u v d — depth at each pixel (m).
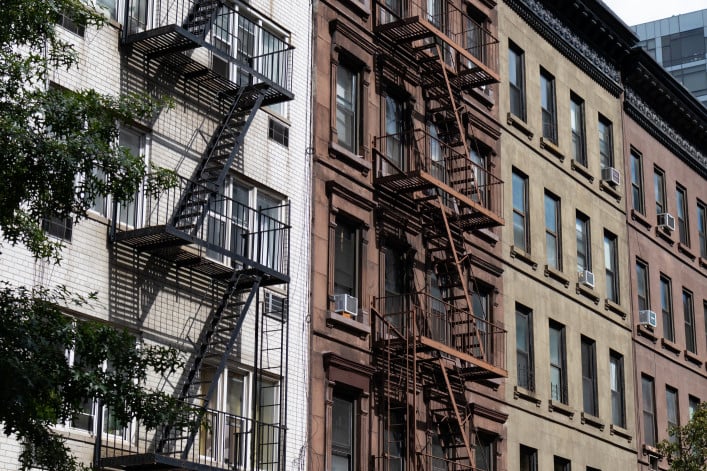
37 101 16.48
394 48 34.53
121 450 23.72
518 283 38.88
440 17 37.47
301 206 30.05
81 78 24.59
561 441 39.53
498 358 36.72
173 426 18.70
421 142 35.28
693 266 51.84
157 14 26.95
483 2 40.00
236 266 27.30
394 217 33.25
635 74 48.56
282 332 27.81
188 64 26.95
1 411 15.64
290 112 30.31
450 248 34.56
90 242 24.22
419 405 32.91
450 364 33.78
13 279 22.44
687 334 50.62
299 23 31.20
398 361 32.03
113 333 17.08
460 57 38.00
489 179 38.19
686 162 53.09
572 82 44.84
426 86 35.78
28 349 16.03
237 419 26.91
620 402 44.22
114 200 17.48
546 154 42.06
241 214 28.27
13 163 15.92
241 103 28.42
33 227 16.56
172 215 24.94
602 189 45.44
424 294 32.12
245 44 29.33
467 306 33.44
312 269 29.94
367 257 32.03
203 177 27.17
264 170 29.05
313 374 29.28
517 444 37.06
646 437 45.47
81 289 23.80
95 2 25.33
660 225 49.25
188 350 26.05
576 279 42.47
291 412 28.45
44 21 16.61
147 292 25.34
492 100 39.16
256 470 26.97
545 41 43.59
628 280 46.00
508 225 38.88
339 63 32.69
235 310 27.41
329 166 31.20
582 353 42.34
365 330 31.16
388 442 30.50
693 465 39.00
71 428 23.27
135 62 26.09
